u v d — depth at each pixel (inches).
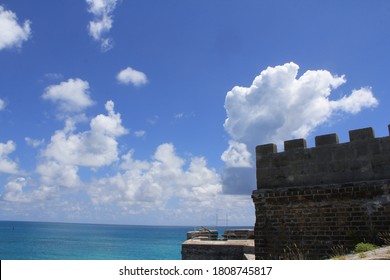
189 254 1114.7
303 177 746.2
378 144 676.7
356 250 594.9
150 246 5221.5
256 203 788.0
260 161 808.9
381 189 649.0
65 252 3892.7
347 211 679.1
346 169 701.3
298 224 727.7
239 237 1582.2
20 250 4033.0
